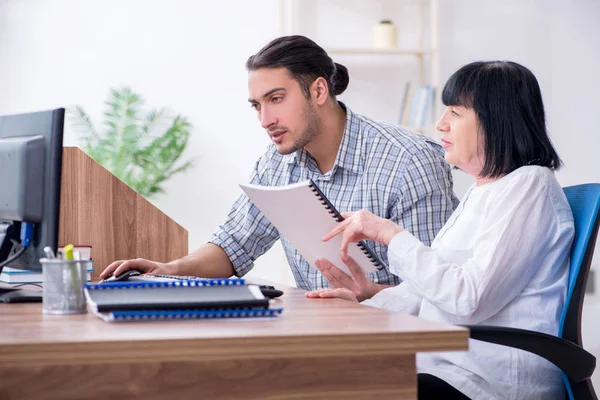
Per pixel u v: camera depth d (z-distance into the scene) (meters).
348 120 2.26
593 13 4.63
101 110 4.39
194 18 4.46
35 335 1.02
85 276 1.33
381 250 2.21
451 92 1.72
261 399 1.05
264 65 2.17
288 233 1.88
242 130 4.50
